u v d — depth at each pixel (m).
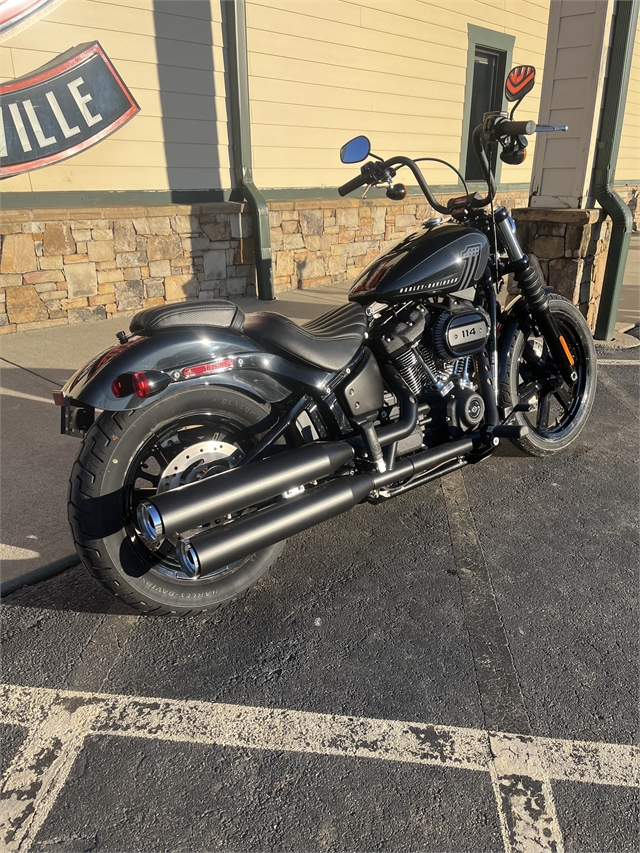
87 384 2.00
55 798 1.69
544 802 1.68
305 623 2.35
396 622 2.35
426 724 1.92
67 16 5.50
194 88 6.43
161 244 6.32
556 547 2.81
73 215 5.67
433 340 2.73
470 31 9.32
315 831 1.61
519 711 1.97
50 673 2.12
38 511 3.00
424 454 2.69
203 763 1.80
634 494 3.25
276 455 2.27
